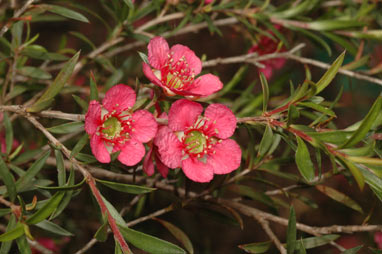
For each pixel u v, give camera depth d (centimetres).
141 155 24
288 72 32
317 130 24
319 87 24
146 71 24
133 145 24
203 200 28
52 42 53
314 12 32
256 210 28
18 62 29
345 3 31
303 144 23
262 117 24
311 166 23
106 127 24
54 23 54
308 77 29
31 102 29
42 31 53
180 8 30
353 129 24
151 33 30
